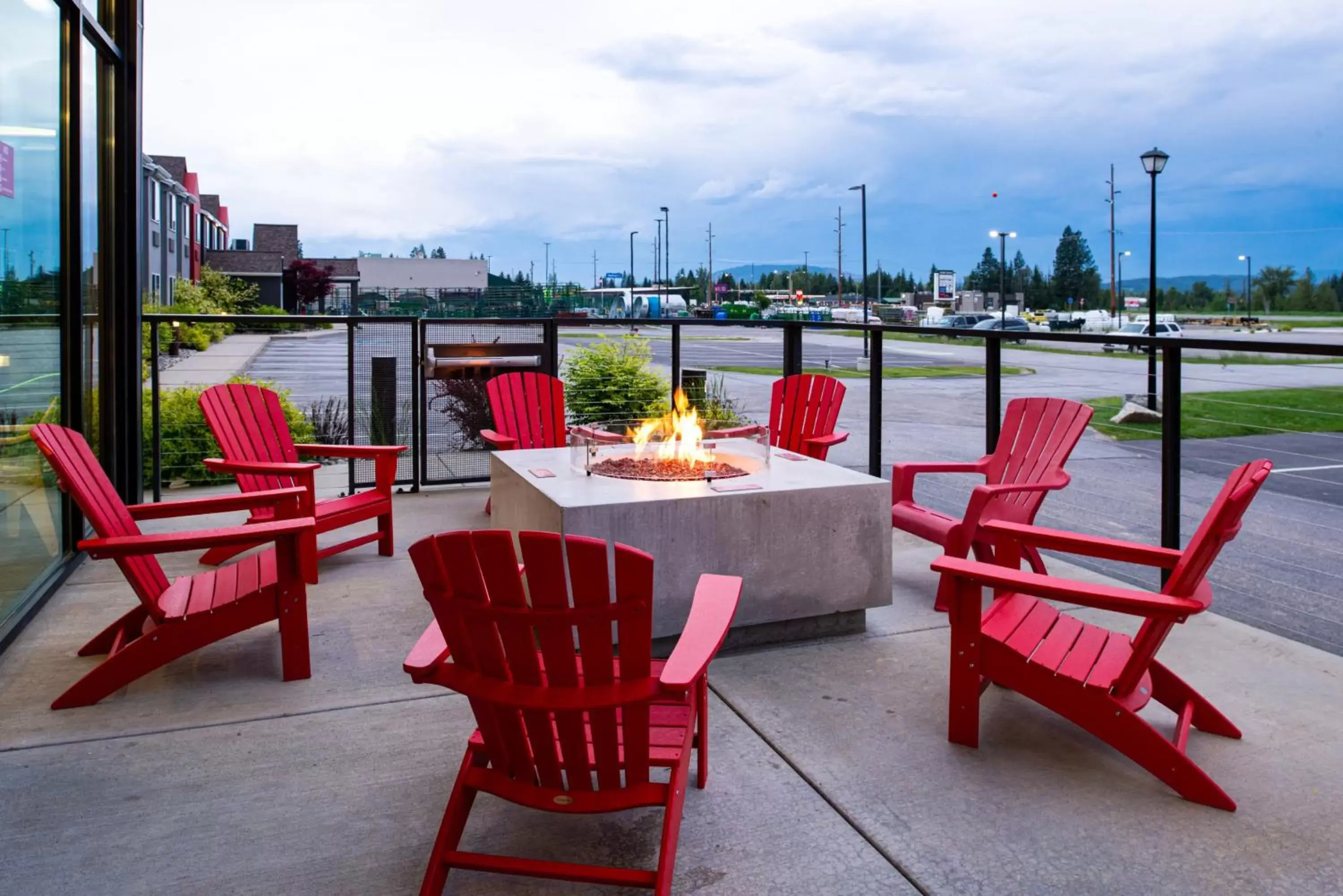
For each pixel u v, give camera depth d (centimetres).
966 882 207
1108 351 1948
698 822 232
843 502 360
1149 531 616
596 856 218
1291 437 1019
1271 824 230
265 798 244
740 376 1307
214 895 203
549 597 188
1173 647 350
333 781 253
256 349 1430
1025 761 264
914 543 510
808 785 251
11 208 379
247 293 4066
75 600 405
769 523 350
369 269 4975
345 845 223
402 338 644
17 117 387
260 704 302
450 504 607
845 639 364
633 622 189
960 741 273
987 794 246
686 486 360
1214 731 278
